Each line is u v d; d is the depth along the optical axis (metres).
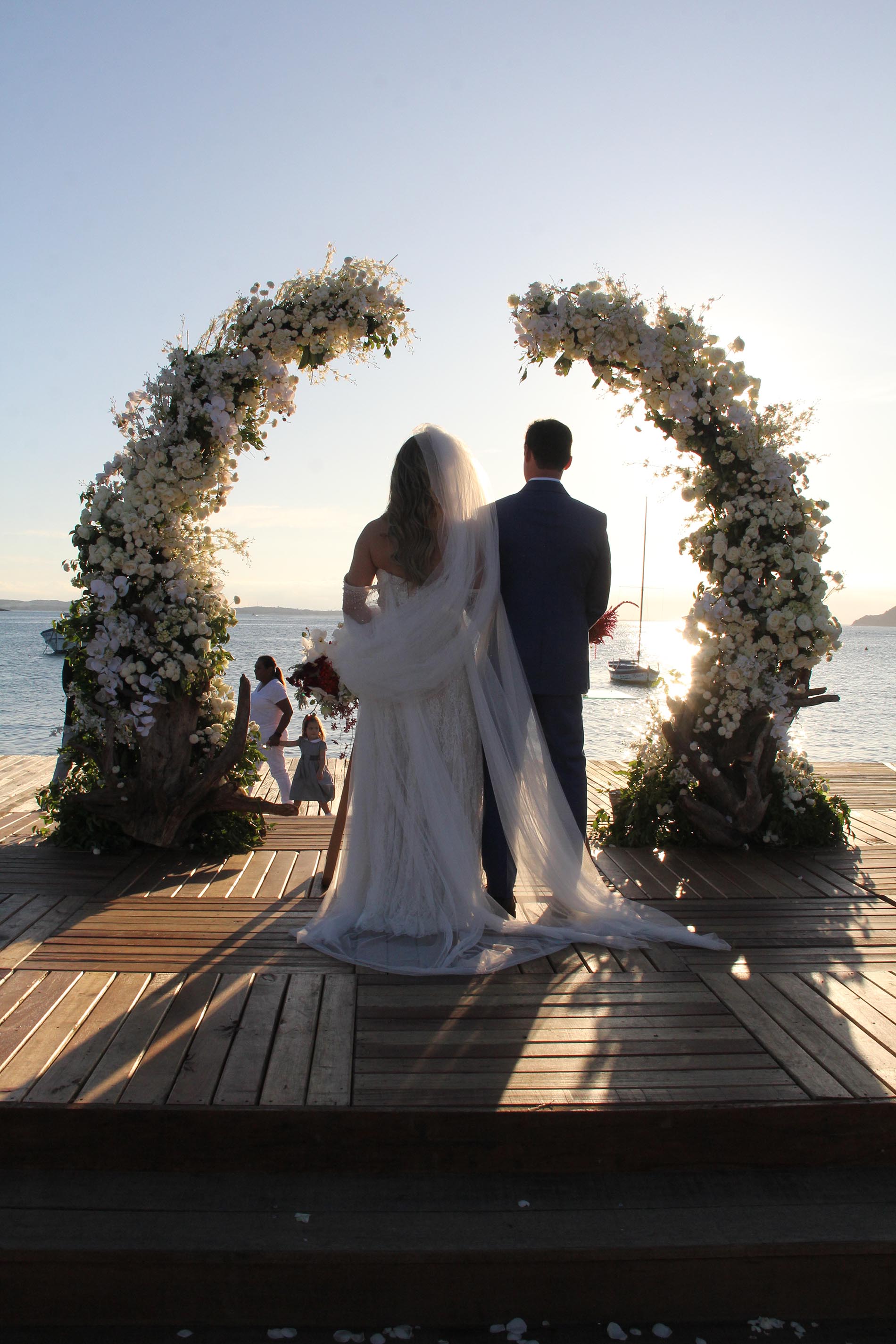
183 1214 2.05
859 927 3.54
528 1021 2.65
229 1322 2.00
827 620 4.32
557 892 3.45
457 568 3.29
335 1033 2.56
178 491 4.19
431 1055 2.44
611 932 3.37
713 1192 2.17
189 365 4.23
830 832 4.82
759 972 3.06
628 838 4.79
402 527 3.31
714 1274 2.04
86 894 3.83
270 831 5.04
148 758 4.35
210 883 4.03
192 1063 2.38
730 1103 2.23
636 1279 2.03
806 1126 2.24
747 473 4.42
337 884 3.49
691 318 4.34
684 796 4.64
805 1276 2.05
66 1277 1.97
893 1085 2.33
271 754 7.29
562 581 3.52
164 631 4.23
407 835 3.32
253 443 4.52
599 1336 2.00
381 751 3.37
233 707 4.62
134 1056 2.41
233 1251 1.95
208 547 4.49
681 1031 2.61
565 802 3.49
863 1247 2.03
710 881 4.18
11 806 6.12
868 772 7.75
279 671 7.37
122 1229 2.00
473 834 3.41
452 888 3.29
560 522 3.52
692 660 4.55
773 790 4.80
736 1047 2.52
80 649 4.53
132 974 2.95
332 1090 2.26
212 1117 2.15
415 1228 2.04
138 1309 1.98
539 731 3.48
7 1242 1.95
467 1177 2.19
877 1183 2.22
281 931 3.38
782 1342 2.00
